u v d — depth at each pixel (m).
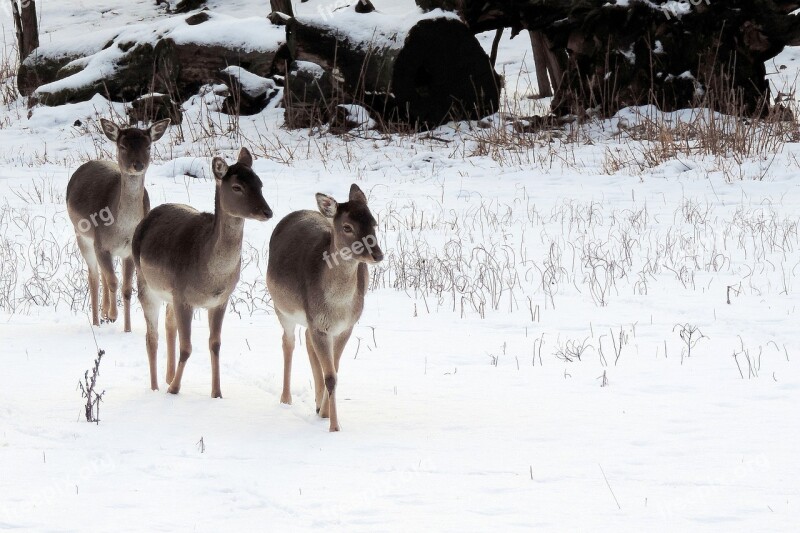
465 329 22.98
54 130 54.28
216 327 18.12
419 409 17.20
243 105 54.38
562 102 50.94
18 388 18.42
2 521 12.13
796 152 42.47
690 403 17.22
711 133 43.31
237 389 18.77
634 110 48.50
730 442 15.08
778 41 48.03
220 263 17.64
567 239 31.55
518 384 18.70
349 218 15.69
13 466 14.23
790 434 15.41
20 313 24.67
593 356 20.53
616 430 15.80
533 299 25.58
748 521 12.00
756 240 30.50
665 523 11.95
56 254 30.20
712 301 24.66
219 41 55.09
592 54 49.34
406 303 25.50
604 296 25.59
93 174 24.11
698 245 30.20
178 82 56.09
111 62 58.41
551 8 49.16
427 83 50.06
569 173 42.12
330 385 16.23
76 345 21.77
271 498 12.93
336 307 16.23
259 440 15.59
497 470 14.01
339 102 50.72
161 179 41.91
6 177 42.47
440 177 42.16
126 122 53.94
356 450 15.04
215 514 12.41
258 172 43.34
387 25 49.78
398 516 12.27
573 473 13.84
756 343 21.16
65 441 15.45
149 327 18.77
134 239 19.23
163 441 15.48
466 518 12.19
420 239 31.89
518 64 71.31
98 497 12.99
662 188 38.62
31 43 70.38
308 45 50.12
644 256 29.34
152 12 89.75
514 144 46.53
